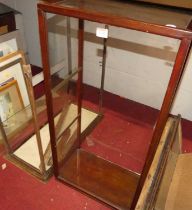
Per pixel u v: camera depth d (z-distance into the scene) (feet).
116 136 5.66
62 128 4.58
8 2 6.59
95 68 6.57
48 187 4.46
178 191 4.09
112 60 6.16
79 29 4.00
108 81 6.65
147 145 5.46
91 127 5.83
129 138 5.62
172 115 5.67
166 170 4.04
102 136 5.65
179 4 2.42
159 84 5.86
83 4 2.65
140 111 6.32
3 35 5.76
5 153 5.04
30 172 4.66
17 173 4.66
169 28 2.06
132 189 4.45
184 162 4.49
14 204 4.13
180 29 2.02
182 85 5.62
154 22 2.18
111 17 2.29
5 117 5.30
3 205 4.11
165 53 5.26
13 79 5.35
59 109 4.64
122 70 6.20
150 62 5.65
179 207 3.83
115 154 5.23
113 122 6.02
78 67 4.43
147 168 3.26
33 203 4.17
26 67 3.28
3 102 5.22
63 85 4.44
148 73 5.86
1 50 5.68
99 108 6.27
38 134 4.02
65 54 5.60
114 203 4.16
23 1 6.46
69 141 4.98
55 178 4.60
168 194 4.08
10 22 5.92
